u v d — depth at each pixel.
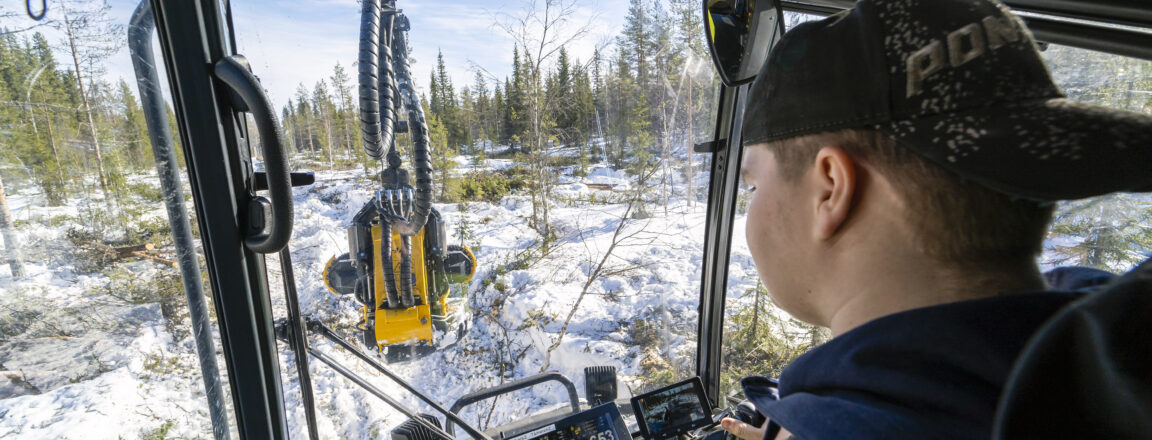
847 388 0.36
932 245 0.35
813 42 0.41
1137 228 2.98
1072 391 0.21
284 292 1.30
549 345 3.70
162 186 1.14
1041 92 0.34
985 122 0.32
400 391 2.70
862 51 0.37
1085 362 0.20
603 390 1.90
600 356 3.39
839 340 0.38
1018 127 0.31
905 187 0.35
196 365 1.47
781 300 0.47
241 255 1.07
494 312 4.29
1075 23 1.11
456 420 1.55
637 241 4.11
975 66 0.34
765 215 0.45
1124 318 0.19
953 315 0.32
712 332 2.32
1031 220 0.34
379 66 1.71
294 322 1.32
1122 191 0.29
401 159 2.26
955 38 0.35
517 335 3.87
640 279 3.83
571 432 1.52
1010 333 0.31
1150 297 0.18
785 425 0.37
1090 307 0.20
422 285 2.77
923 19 0.36
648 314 3.51
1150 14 0.96
